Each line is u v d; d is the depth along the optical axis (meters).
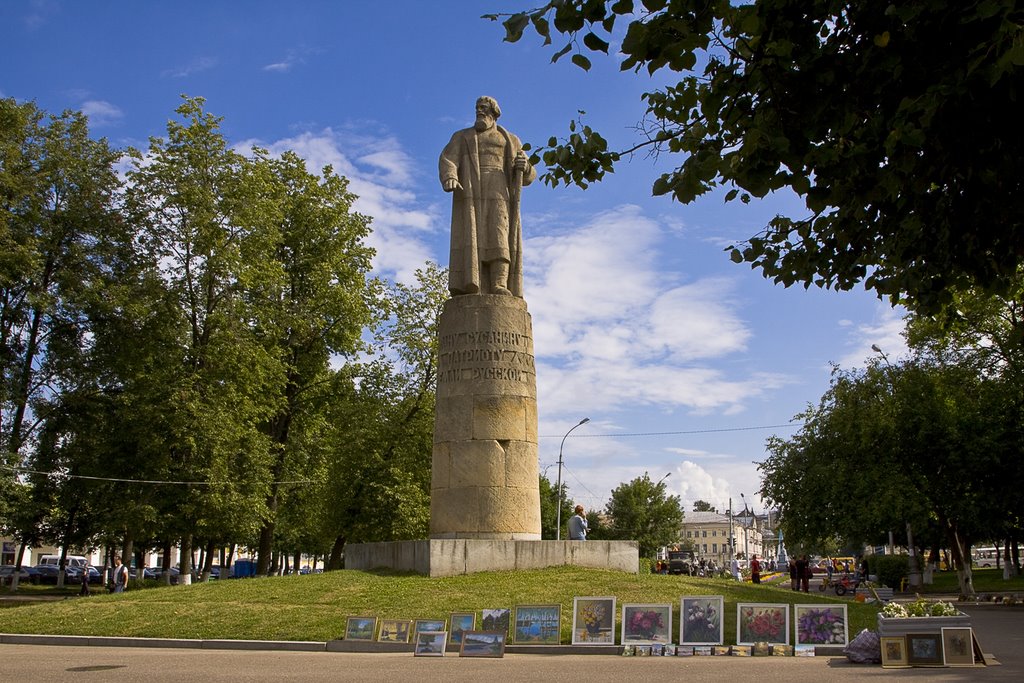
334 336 41.06
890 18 7.45
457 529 21.08
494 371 21.73
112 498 34.53
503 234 22.81
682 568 64.75
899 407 37.88
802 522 43.47
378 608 17.36
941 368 38.19
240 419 35.34
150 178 35.56
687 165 8.04
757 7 7.58
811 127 7.71
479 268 22.61
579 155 9.23
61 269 36.03
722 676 11.84
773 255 10.45
